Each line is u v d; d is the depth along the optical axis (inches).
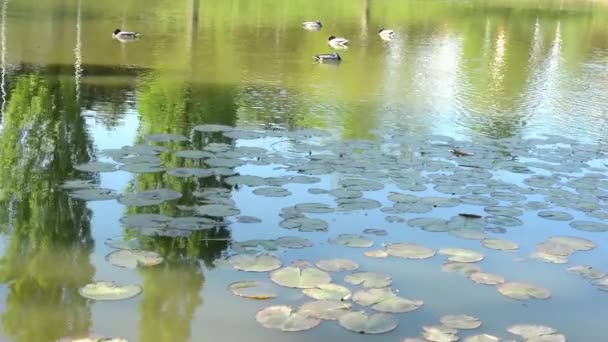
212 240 351.6
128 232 355.3
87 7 1304.1
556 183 453.4
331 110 629.0
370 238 363.3
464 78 846.5
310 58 930.1
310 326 274.5
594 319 293.1
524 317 291.4
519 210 406.0
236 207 392.8
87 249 336.5
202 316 280.5
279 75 792.9
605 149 544.4
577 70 956.6
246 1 1654.8
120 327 270.4
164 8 1391.5
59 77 706.2
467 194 426.6
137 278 310.0
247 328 272.7
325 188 426.3
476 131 584.1
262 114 599.5
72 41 929.5
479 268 332.8
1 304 284.5
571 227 387.2
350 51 1015.6
